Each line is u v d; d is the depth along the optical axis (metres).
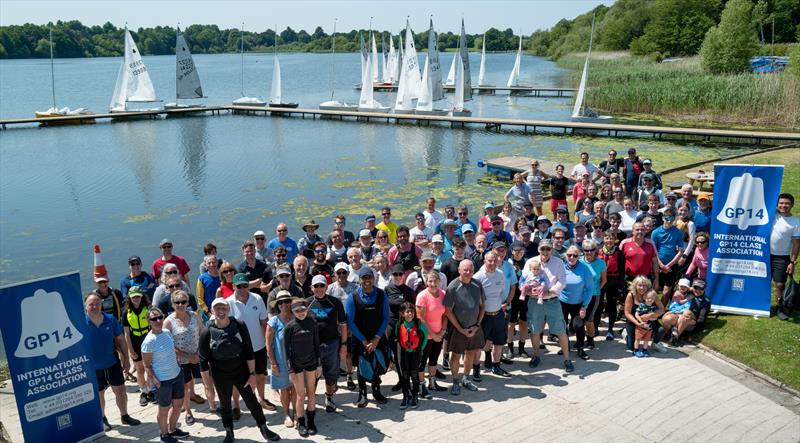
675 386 8.26
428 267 8.55
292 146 39.84
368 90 56.09
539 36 174.62
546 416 7.59
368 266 9.77
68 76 115.44
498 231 10.92
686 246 11.18
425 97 50.62
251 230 21.36
